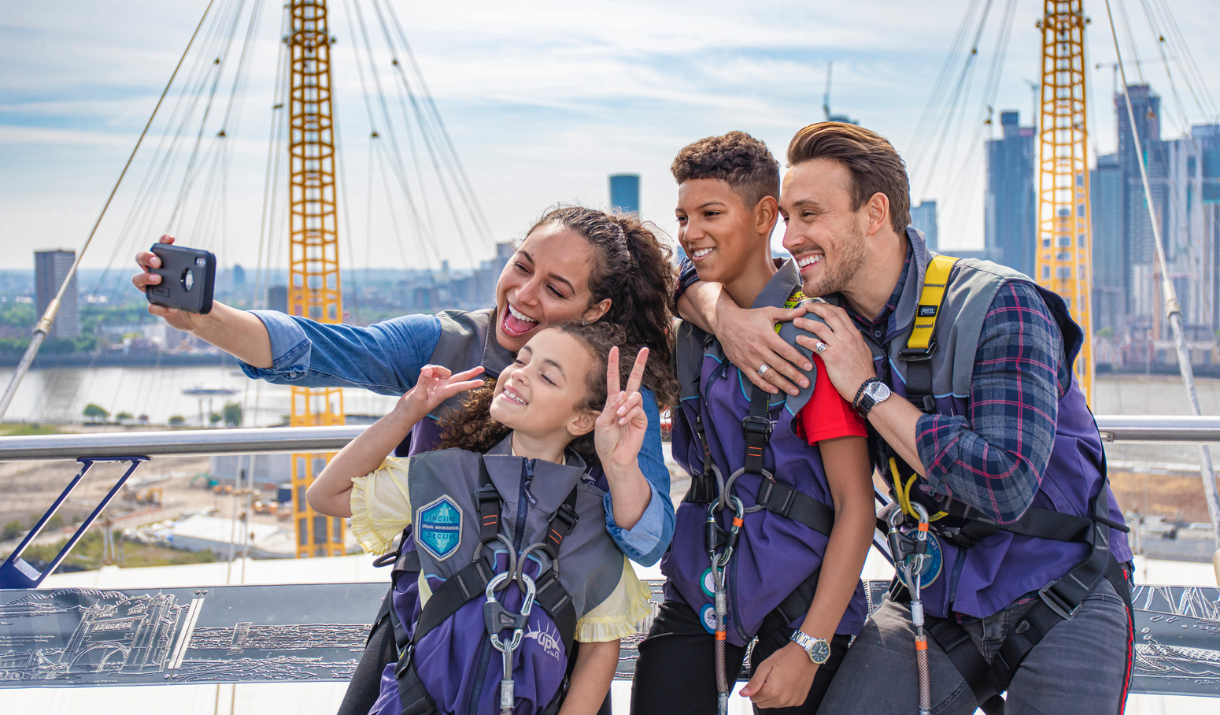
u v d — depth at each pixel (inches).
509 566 54.9
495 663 53.5
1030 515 60.5
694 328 71.1
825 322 61.0
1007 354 57.1
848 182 60.3
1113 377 2481.5
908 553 62.6
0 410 575.8
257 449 87.5
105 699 89.3
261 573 231.8
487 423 62.7
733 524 62.8
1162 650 78.4
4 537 1184.8
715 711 64.9
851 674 63.1
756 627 63.2
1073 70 1369.3
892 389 61.8
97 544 1179.9
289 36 1400.1
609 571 58.1
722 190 65.5
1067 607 59.1
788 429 62.1
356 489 59.9
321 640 82.6
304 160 1398.9
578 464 59.9
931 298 60.9
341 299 1411.2
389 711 54.2
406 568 60.9
